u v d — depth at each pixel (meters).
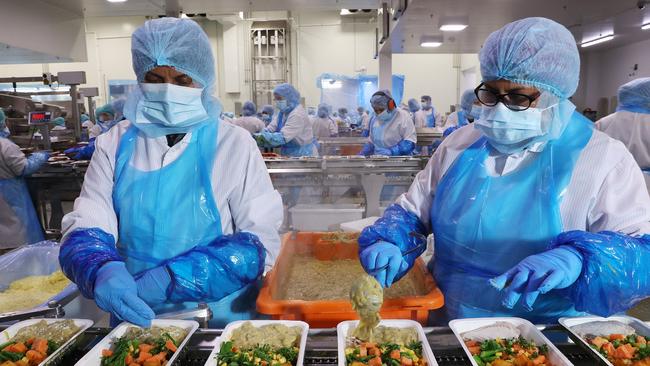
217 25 10.18
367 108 10.23
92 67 10.14
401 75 10.23
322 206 2.59
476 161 1.12
